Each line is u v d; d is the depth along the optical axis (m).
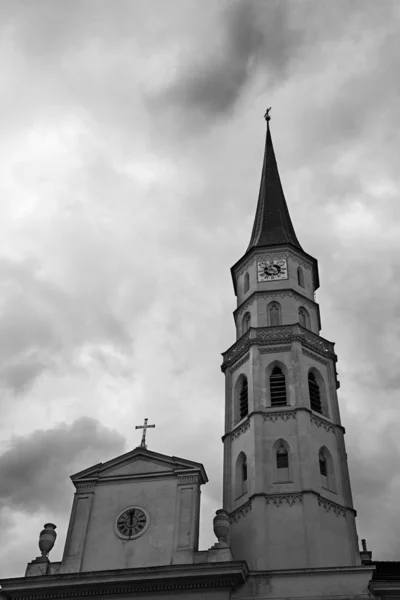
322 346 50.75
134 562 37.75
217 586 35.44
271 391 47.34
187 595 35.53
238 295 57.00
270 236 59.31
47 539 39.47
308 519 40.28
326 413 47.22
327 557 39.56
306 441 43.81
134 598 35.84
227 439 47.12
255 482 42.38
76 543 38.97
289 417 45.28
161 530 38.78
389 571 40.50
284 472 43.12
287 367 48.12
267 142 74.50
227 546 37.38
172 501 39.94
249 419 46.06
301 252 57.50
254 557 39.34
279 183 67.88
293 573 36.31
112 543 38.75
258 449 43.81
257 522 40.56
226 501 43.94
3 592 36.75
